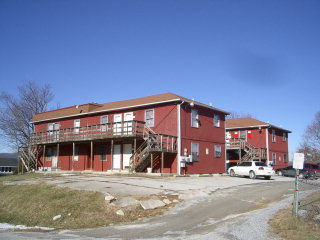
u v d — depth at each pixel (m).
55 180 22.44
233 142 38.47
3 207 17.58
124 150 30.30
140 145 28.48
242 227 10.49
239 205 14.70
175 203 15.11
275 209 13.28
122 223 12.48
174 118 27.47
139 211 13.72
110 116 32.28
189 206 14.59
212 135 31.36
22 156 38.88
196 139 29.02
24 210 15.92
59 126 37.75
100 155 32.47
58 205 15.18
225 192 18.03
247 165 28.20
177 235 10.07
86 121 34.53
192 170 28.06
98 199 15.13
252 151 38.25
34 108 52.91
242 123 44.22
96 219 13.03
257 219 11.50
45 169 37.44
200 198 16.23
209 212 13.41
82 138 31.52
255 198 16.42
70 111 37.19
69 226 12.62
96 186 18.42
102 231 11.29
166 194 16.33
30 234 11.45
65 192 17.11
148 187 18.14
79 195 16.09
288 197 16.77
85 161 33.88
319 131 47.75
